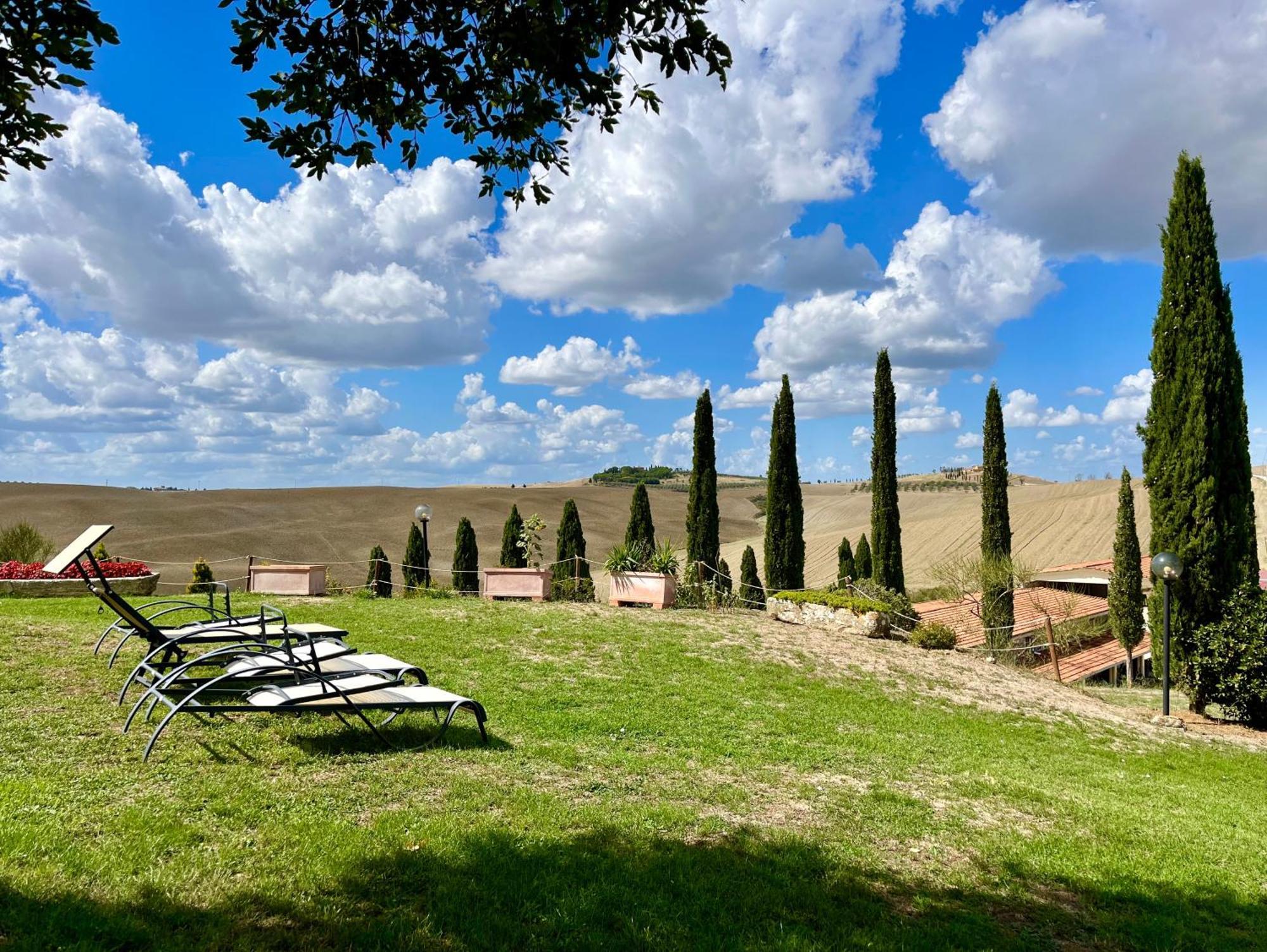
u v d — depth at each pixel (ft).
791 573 84.84
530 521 72.59
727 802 20.84
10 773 16.53
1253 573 53.01
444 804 17.43
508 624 45.68
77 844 13.42
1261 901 18.94
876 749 29.84
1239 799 31.53
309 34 13.37
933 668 50.42
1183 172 54.19
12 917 10.94
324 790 17.37
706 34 13.57
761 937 13.50
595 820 17.75
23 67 13.11
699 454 83.35
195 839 14.32
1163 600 53.42
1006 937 15.20
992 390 97.40
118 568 55.62
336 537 242.78
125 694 23.49
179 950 10.86
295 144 14.37
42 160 15.06
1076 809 24.90
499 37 13.08
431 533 261.85
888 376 91.86
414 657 35.60
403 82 13.71
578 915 13.35
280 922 12.01
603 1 12.92
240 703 21.18
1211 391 53.06
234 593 54.24
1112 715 47.98
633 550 62.49
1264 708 50.34
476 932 12.34
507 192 16.74
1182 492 53.57
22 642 29.04
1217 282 53.57
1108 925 16.40
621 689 33.91
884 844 19.49
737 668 41.24
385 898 13.08
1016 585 91.81
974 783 26.58
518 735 24.82
